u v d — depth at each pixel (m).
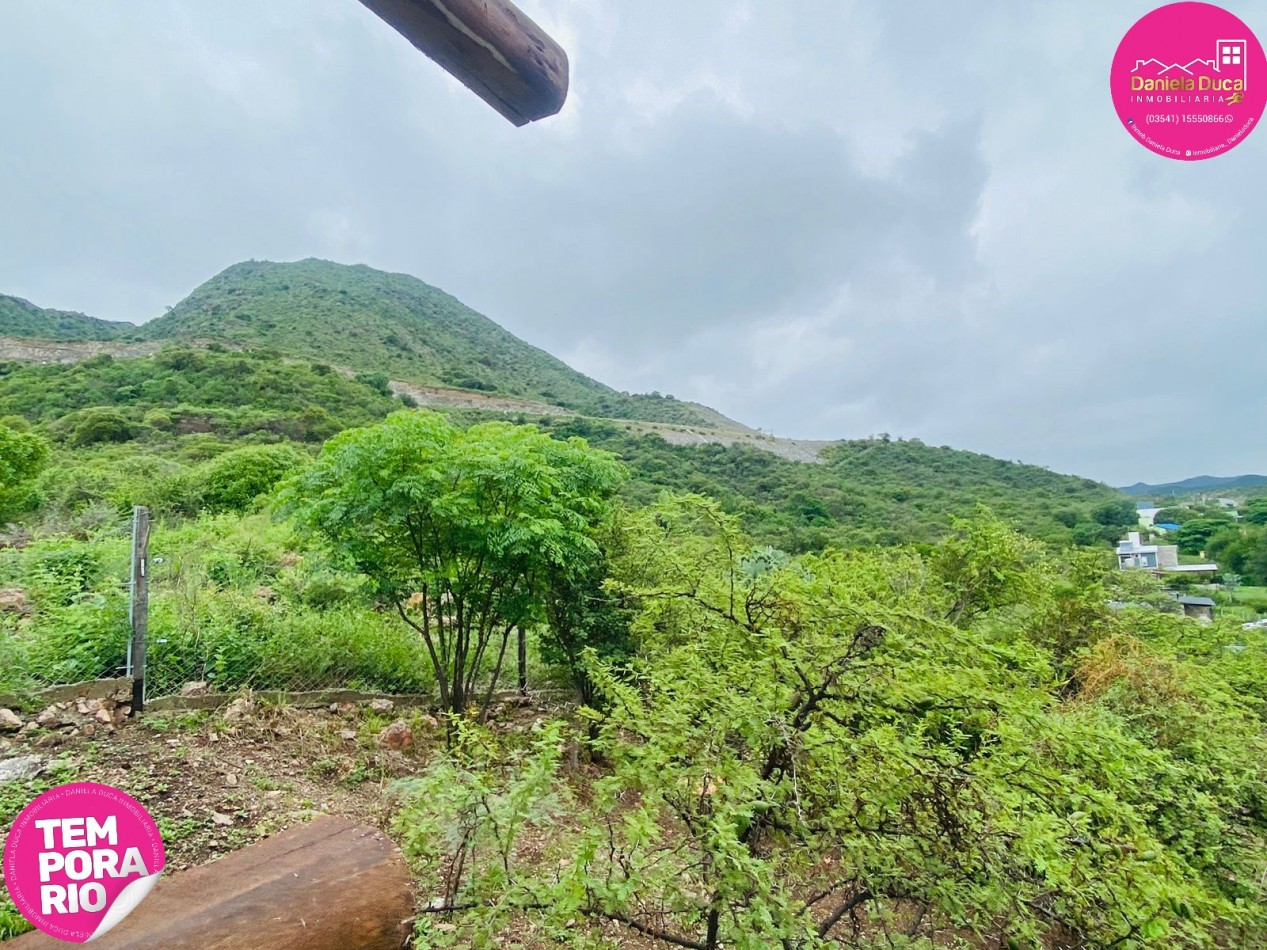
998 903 1.76
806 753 1.94
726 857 1.55
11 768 2.97
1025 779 1.93
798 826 1.83
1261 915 2.46
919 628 2.21
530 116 1.58
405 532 4.59
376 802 3.42
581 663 4.03
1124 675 4.39
